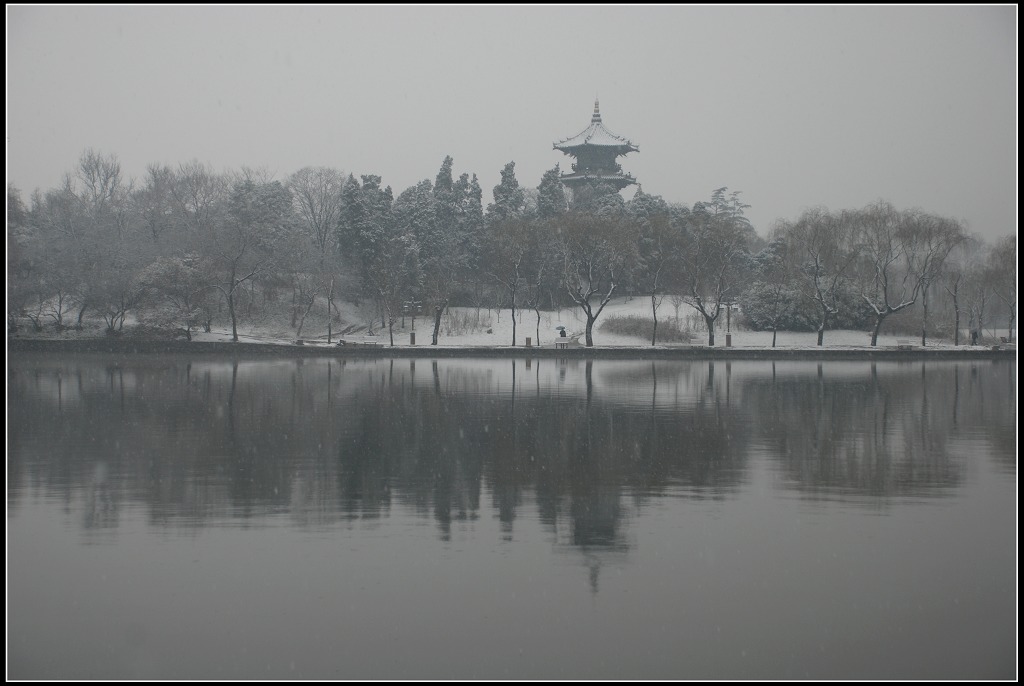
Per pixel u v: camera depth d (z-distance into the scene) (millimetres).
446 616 13758
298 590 14648
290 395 41094
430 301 85188
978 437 28797
